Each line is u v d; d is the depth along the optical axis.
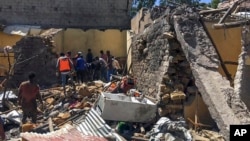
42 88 17.80
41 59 18.61
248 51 11.77
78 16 27.34
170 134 10.53
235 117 9.64
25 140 8.94
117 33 23.97
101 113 11.34
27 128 11.52
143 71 14.85
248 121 9.55
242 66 11.55
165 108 11.98
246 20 11.91
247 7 13.66
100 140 9.42
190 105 12.10
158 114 11.88
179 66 12.23
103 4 27.58
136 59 16.31
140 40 15.31
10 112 13.54
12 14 26.56
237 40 12.87
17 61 17.58
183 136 10.53
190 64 11.25
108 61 19.33
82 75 18.36
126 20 27.73
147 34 14.60
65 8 27.19
